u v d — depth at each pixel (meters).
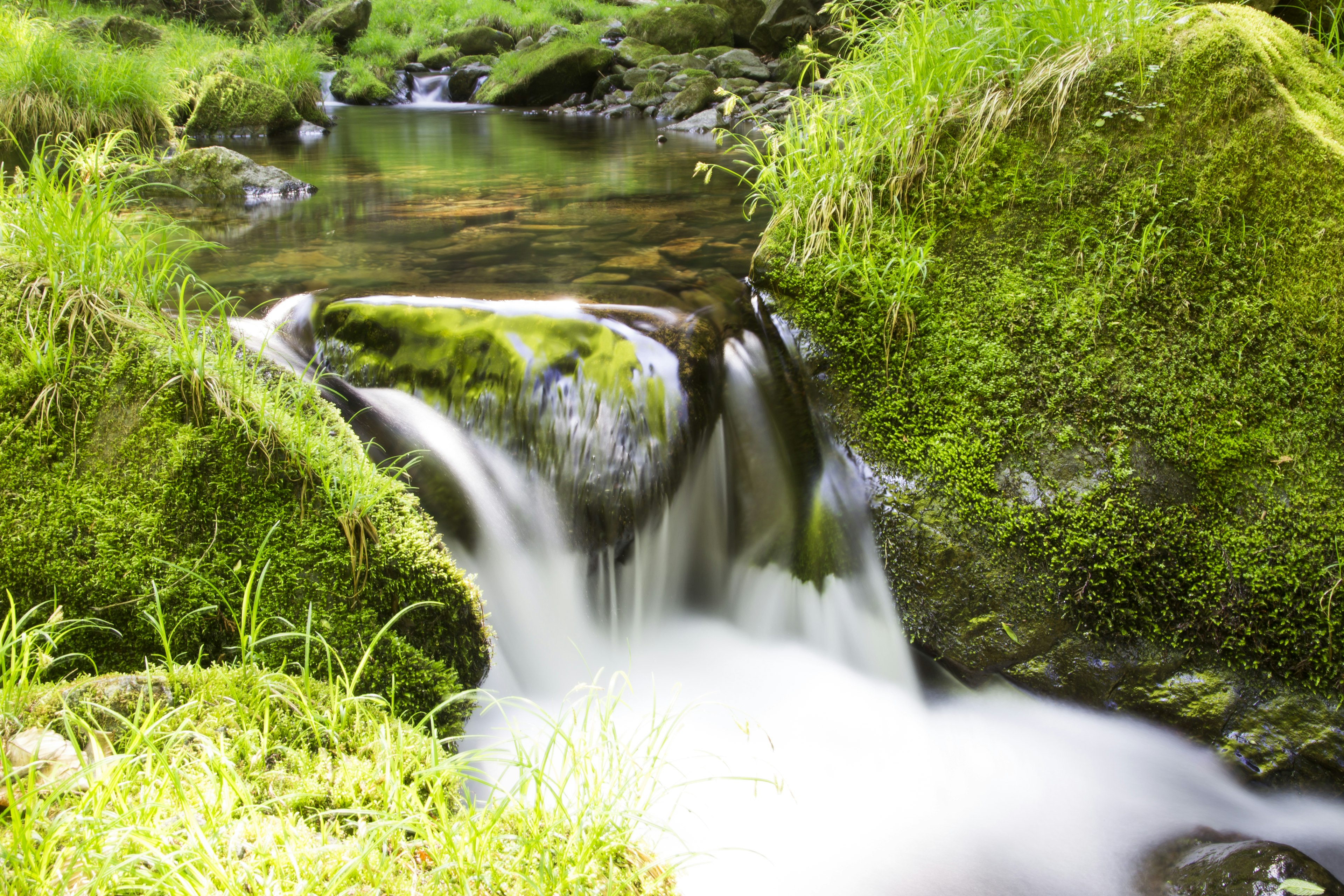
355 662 2.51
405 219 5.76
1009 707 3.09
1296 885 2.19
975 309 3.39
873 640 3.30
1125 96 3.41
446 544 3.13
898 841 2.67
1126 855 2.61
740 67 14.94
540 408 3.43
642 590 3.51
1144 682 2.94
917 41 3.79
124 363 2.67
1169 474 3.01
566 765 2.57
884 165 3.76
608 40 21.16
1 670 1.99
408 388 3.57
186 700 2.08
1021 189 3.51
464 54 21.16
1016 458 3.15
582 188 6.96
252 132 10.89
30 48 8.48
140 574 2.46
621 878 1.85
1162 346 3.14
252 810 1.76
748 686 3.29
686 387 3.44
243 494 2.58
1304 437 2.95
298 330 3.73
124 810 1.67
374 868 1.71
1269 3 4.66
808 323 3.61
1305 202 3.12
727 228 5.45
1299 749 2.74
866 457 3.38
